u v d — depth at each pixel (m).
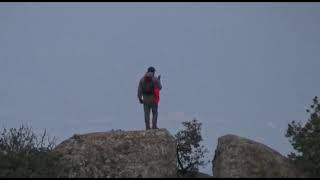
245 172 40.34
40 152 43.94
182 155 45.75
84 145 43.75
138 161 42.47
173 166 43.53
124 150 43.12
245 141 42.25
